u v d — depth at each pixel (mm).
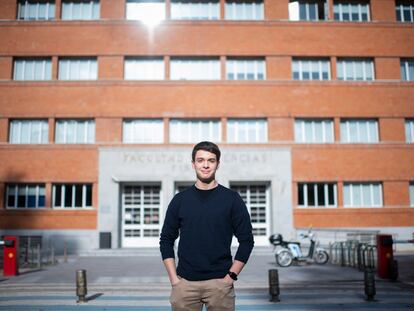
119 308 8250
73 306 8445
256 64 24844
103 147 23453
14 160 23312
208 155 3596
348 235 21547
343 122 24656
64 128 24031
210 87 24109
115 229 22828
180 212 3602
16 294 9828
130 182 23750
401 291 9961
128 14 25047
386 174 23875
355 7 25766
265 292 9961
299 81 24359
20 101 23812
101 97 23906
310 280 11773
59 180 23234
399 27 25156
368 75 25141
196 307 3486
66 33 24391
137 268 15219
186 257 3492
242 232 3529
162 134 24047
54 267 15734
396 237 23328
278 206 23250
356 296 9328
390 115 24438
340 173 23750
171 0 25234
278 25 24766
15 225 22875
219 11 25234
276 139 23859
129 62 24609
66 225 22969
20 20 24328
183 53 24375
